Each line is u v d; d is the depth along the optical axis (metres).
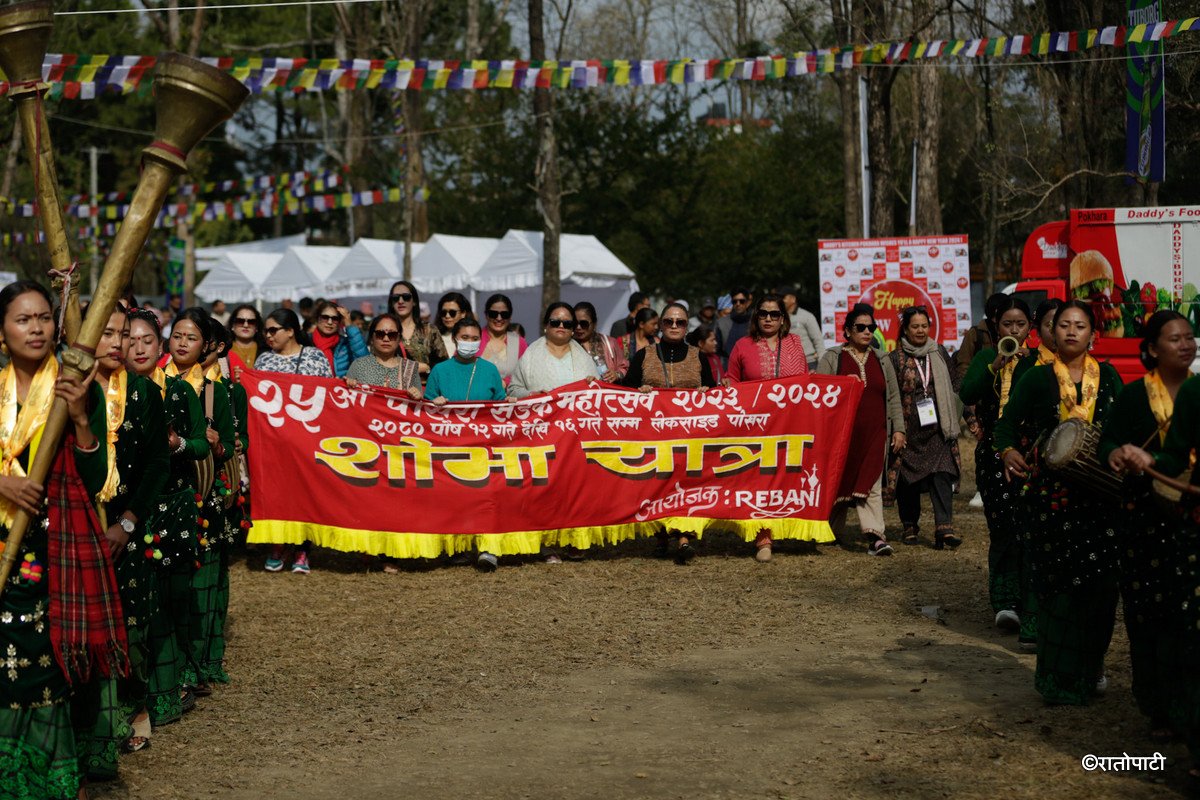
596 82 12.63
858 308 10.81
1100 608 5.98
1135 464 5.06
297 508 10.05
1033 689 6.51
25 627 4.55
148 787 5.24
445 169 40.88
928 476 10.82
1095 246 13.91
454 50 47.44
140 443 5.19
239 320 10.33
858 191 24.70
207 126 4.59
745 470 10.55
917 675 6.89
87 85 12.20
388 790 5.18
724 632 8.05
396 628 8.23
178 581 6.09
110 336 5.02
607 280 26.14
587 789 5.14
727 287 36.16
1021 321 8.20
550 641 7.85
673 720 6.14
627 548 11.13
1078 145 20.61
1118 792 4.91
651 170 35.88
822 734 5.82
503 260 25.02
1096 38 12.08
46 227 4.66
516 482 10.26
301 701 6.57
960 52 12.40
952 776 5.14
